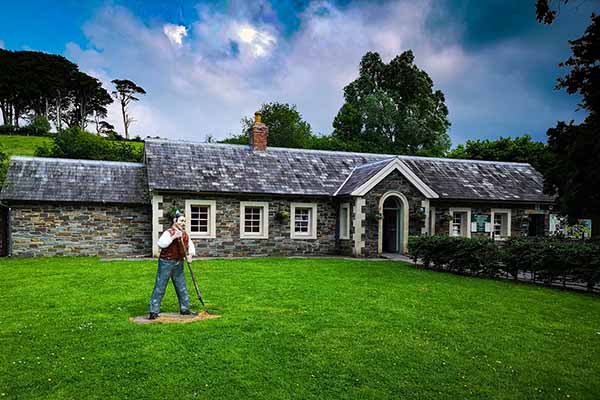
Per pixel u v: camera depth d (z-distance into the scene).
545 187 17.70
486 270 14.04
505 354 6.45
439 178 22.48
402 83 48.97
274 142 48.91
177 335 6.85
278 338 6.81
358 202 18.73
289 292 10.36
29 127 56.28
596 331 7.77
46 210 17.56
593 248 11.62
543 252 12.59
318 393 5.07
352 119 48.38
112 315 8.00
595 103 13.89
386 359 6.10
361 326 7.61
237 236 19.03
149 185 17.55
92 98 78.62
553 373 5.80
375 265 15.91
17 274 12.52
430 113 48.69
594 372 5.86
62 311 8.26
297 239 19.92
